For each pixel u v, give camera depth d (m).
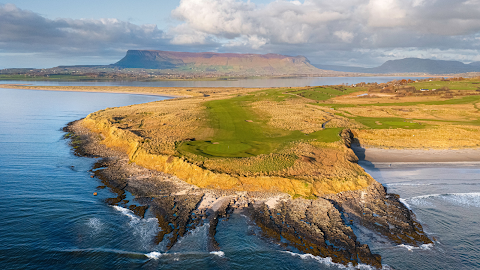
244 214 30.69
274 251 25.28
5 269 22.66
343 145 48.91
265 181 35.97
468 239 27.58
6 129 72.06
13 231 27.30
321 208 31.55
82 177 40.91
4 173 41.62
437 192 37.31
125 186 37.66
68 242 26.12
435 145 56.50
